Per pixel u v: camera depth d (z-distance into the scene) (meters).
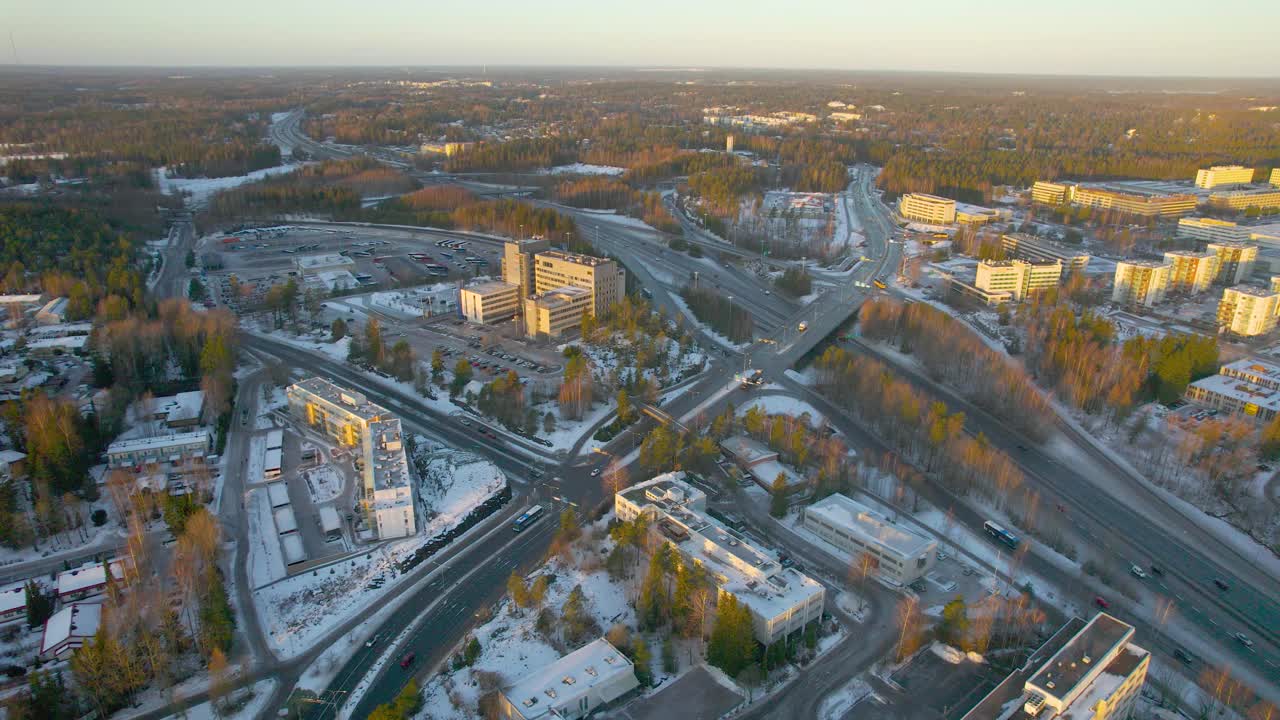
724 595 180.62
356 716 171.75
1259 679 183.25
